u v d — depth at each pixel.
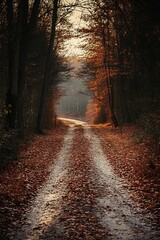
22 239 7.70
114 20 20.62
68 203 10.70
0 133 16.61
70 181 13.88
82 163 18.02
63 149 22.91
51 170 16.12
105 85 46.12
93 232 8.18
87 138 29.91
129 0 12.49
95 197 11.48
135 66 22.64
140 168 15.39
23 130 24.52
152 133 22.86
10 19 20.62
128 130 31.83
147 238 7.74
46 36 33.84
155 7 11.36
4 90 28.91
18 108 23.27
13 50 21.28
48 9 25.67
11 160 16.45
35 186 12.87
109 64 35.41
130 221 8.98
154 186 12.06
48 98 41.75
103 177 14.73
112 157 19.89
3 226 8.40
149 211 9.68
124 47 28.58
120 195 11.69
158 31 14.79
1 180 13.01
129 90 37.25
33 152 20.50
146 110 30.20
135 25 15.77
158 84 24.14
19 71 23.00
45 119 40.16
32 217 9.33
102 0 15.16
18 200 10.64
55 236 7.90
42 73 36.81
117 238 7.78
